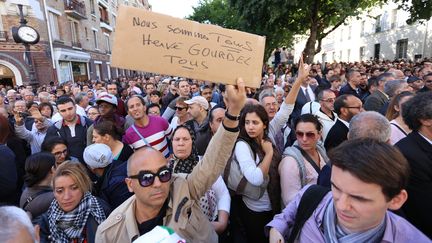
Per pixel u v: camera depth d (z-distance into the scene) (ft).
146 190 4.63
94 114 14.94
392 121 8.95
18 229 3.32
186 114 14.25
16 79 55.31
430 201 5.67
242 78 4.70
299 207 4.47
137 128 12.22
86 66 80.94
